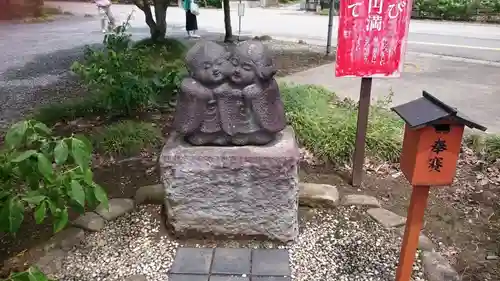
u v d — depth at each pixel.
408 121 2.22
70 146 2.47
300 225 3.37
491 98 6.67
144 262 2.95
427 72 8.37
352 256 3.00
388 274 2.82
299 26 15.04
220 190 3.06
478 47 10.88
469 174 4.27
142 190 3.67
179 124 3.09
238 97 3.05
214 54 2.99
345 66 3.52
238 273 2.83
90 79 5.58
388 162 4.43
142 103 5.43
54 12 18.27
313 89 6.15
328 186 3.76
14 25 15.46
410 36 12.45
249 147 3.13
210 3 21.45
